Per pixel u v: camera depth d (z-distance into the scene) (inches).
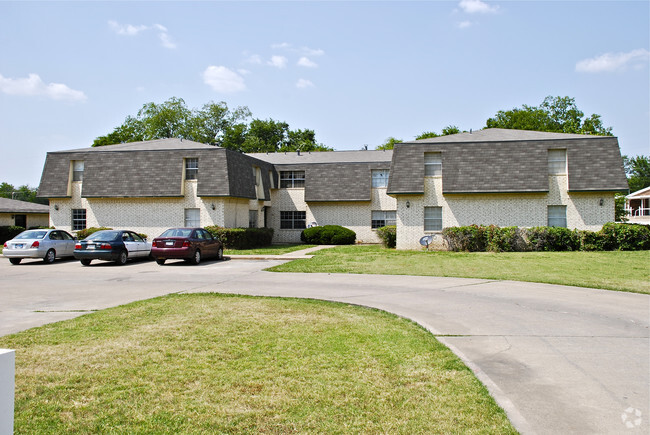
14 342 266.1
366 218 1296.8
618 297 430.3
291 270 653.3
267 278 581.6
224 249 1011.3
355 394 189.8
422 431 157.8
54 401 182.4
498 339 285.9
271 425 162.1
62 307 390.9
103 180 1096.2
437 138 1046.4
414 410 174.6
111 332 288.7
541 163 924.0
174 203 1082.1
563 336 293.0
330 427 160.6
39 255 785.6
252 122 2822.3
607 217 908.0
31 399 184.4
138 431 157.6
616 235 856.3
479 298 430.9
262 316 338.3
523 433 159.8
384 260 758.5
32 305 400.8
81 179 1136.2
